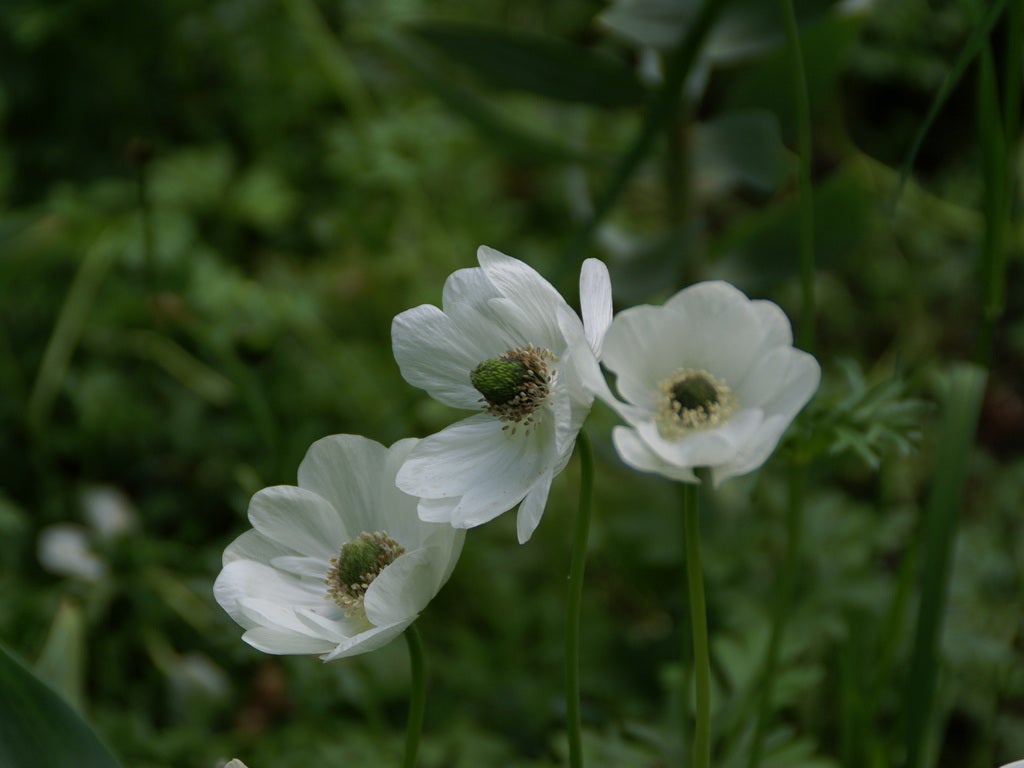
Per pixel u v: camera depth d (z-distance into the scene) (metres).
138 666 1.33
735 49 1.31
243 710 1.22
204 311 1.59
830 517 1.19
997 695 1.11
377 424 1.56
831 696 1.15
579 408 0.72
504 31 1.33
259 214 1.80
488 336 0.76
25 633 1.28
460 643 1.28
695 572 0.74
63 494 1.55
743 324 0.72
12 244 1.66
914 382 0.91
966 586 1.12
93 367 1.61
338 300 1.77
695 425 0.72
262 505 0.75
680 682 1.04
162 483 1.57
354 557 0.74
